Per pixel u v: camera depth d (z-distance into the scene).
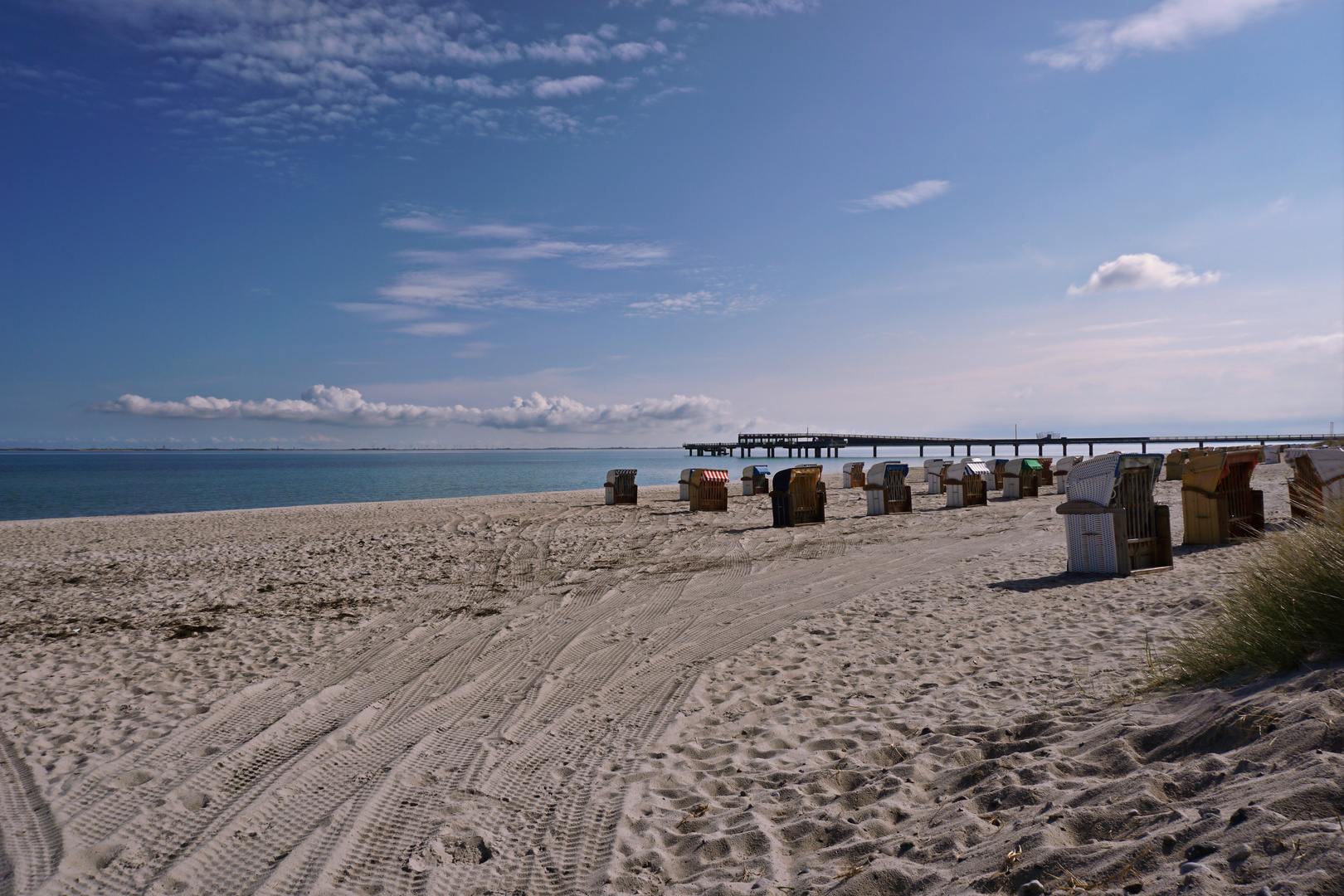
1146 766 2.81
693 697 5.17
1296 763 2.24
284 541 15.51
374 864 3.09
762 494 26.92
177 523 19.72
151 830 3.51
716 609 8.09
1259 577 4.07
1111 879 1.94
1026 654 5.48
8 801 3.88
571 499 27.22
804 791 3.40
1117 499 8.51
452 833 3.32
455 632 7.47
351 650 6.89
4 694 5.80
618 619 7.79
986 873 2.18
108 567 12.47
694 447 137.62
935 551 11.64
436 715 5.05
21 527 19.14
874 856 2.57
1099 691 4.18
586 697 5.32
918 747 3.78
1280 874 1.69
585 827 3.31
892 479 18.42
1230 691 3.28
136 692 5.79
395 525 18.31
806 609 7.85
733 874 2.70
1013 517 16.36
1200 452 10.34
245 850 3.28
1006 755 3.30
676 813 3.35
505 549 13.55
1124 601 6.98
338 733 4.75
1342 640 3.36
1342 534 3.93
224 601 9.42
